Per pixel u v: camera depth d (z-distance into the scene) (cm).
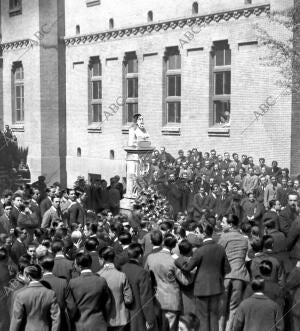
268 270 898
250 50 2445
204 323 987
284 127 2320
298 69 2109
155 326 952
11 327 783
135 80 3081
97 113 3331
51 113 3472
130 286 880
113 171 3186
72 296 831
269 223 1255
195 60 2712
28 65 3519
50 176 3478
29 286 795
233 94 2522
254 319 782
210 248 995
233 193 1927
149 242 1167
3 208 1591
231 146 2553
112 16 3147
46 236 1139
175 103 2877
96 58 3300
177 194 2142
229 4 2530
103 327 831
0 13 3753
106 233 1188
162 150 2603
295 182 1994
